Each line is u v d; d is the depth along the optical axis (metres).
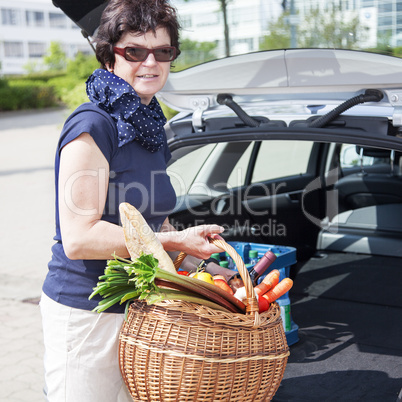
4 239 6.47
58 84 24.19
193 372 1.61
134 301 1.78
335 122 2.34
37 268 5.48
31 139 14.71
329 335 2.85
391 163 3.75
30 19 33.94
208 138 2.52
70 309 1.84
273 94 2.64
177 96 2.72
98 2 2.12
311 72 2.41
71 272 1.85
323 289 3.38
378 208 3.85
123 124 1.80
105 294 1.73
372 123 2.29
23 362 3.79
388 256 3.74
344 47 2.68
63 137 1.77
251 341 1.66
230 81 2.54
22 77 27.62
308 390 2.34
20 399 3.36
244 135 2.44
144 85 1.85
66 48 34.16
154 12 1.80
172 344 1.62
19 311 4.60
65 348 1.87
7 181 9.70
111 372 1.88
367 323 2.97
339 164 3.90
